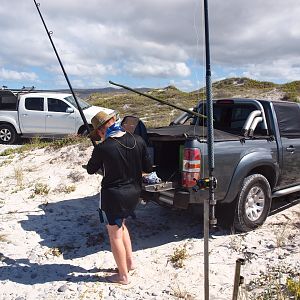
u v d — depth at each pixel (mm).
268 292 3779
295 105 6379
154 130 5617
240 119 6172
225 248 5074
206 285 3408
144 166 4367
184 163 4852
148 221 6098
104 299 3996
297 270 4285
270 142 5777
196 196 4895
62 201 7160
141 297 3998
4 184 8484
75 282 4359
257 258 4727
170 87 35531
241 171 5270
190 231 5719
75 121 14008
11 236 5574
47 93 14391
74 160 9641
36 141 13234
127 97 31422
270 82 34219
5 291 4219
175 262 4750
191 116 6844
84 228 5844
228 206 5422
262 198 5656
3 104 14547
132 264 4559
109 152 4094
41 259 4918
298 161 6250
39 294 4145
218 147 5066
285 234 5395
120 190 4160
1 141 14617
